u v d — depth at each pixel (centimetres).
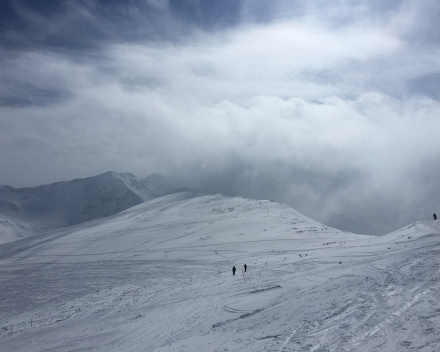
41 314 3334
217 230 8400
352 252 4141
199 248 6888
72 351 1941
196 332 1853
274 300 2219
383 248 3888
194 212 11312
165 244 7725
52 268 6744
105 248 8100
